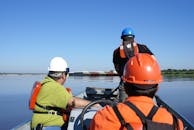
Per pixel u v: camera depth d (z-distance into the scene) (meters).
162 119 2.19
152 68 2.33
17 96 24.56
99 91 6.26
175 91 27.11
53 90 4.26
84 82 36.03
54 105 4.27
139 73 2.30
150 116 2.18
